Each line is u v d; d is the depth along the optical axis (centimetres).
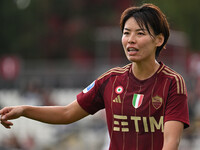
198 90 4512
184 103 1210
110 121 1264
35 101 4184
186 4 8625
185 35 8512
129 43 1215
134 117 1224
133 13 1222
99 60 8212
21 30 10812
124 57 8188
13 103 4631
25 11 10881
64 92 5634
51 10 11081
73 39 10950
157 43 1233
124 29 1227
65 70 8119
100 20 11000
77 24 11019
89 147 3481
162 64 1256
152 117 1213
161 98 1215
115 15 10881
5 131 3709
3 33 10662
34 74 6331
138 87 1238
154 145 1216
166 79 1227
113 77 1280
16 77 5750
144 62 1232
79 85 6550
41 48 10844
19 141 3556
